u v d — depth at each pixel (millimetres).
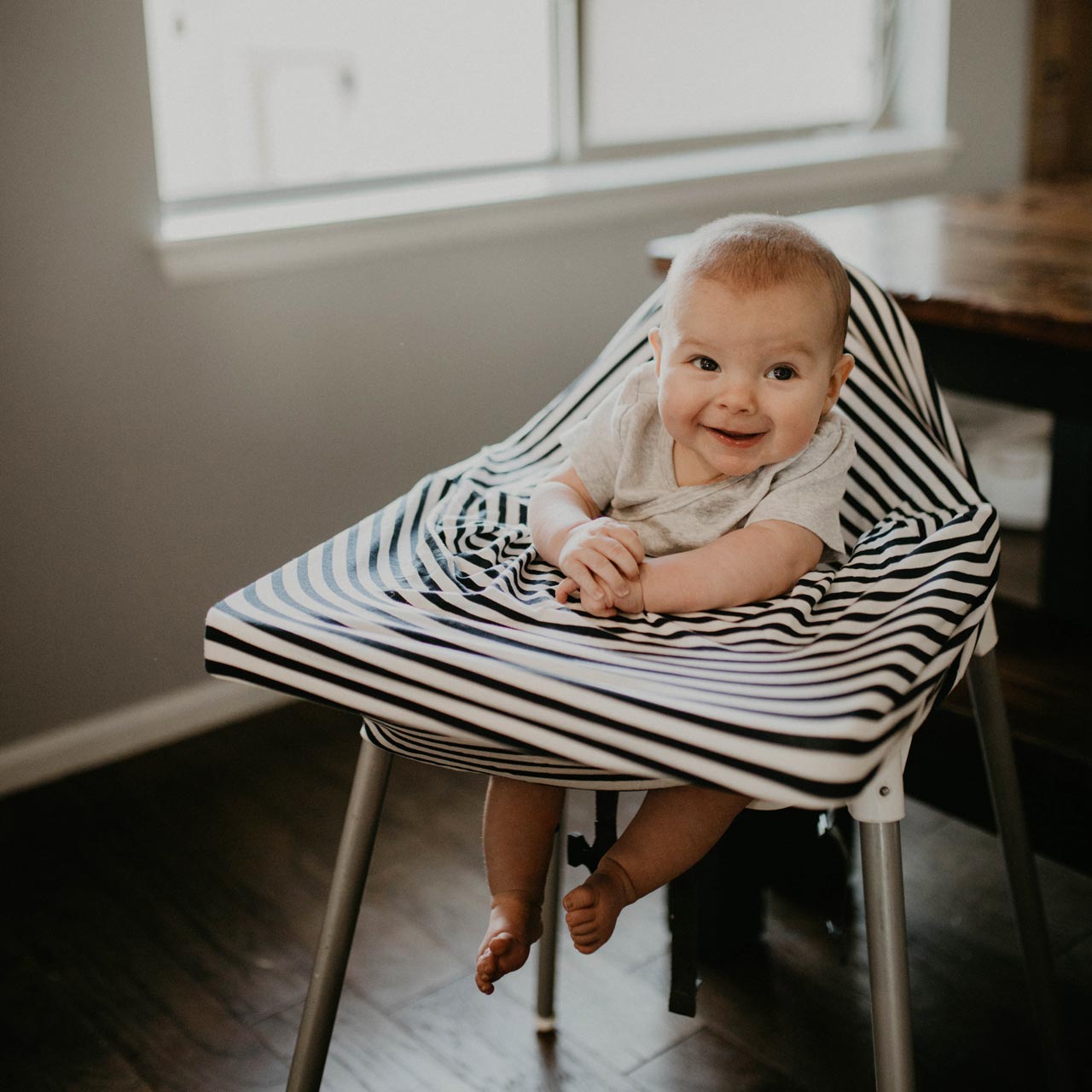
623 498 914
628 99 2328
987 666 956
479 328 2062
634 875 794
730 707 661
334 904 886
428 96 2176
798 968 1343
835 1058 1216
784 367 822
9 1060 1239
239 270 1771
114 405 1721
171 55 1915
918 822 1604
